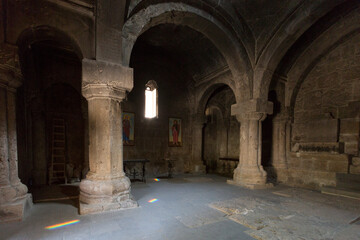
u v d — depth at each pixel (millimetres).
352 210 5062
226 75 9406
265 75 7570
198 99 11391
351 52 7383
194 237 3547
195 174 11133
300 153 8500
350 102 7328
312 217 4574
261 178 7551
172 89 11570
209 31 7008
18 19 4164
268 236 3637
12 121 4340
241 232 3777
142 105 10562
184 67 11219
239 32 7293
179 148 11656
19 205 4086
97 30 4652
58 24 4512
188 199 5895
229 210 4961
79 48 4781
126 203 4832
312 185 7828
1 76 4023
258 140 7844
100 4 4566
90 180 4734
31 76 7508
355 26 6902
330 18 7215
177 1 5770
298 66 8602
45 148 8078
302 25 6492
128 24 5113
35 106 7750
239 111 8000
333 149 7516
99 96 4770
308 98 8578
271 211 4934
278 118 9023
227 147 12680
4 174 4121
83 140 8859
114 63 4832
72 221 4055
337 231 3873
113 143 4887
